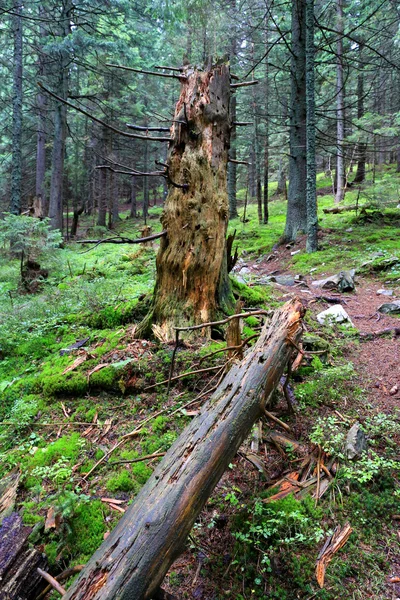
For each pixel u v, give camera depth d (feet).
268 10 34.35
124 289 19.34
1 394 11.67
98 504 7.39
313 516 6.95
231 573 6.12
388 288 21.91
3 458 9.02
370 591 5.83
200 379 10.57
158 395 10.51
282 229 47.39
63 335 14.96
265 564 6.22
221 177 12.57
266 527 6.58
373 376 11.86
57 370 11.89
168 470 5.81
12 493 7.78
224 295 13.26
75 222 63.41
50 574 6.25
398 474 7.93
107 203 84.74
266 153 51.08
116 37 47.47
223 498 7.38
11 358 14.28
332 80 60.80
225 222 12.81
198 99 12.03
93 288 18.75
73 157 85.71
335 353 13.26
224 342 11.96
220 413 6.58
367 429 9.20
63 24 48.60
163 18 40.45
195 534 6.73
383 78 57.36
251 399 6.77
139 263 27.27
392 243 29.96
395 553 6.43
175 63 58.29
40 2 46.80
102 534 6.81
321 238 34.17
